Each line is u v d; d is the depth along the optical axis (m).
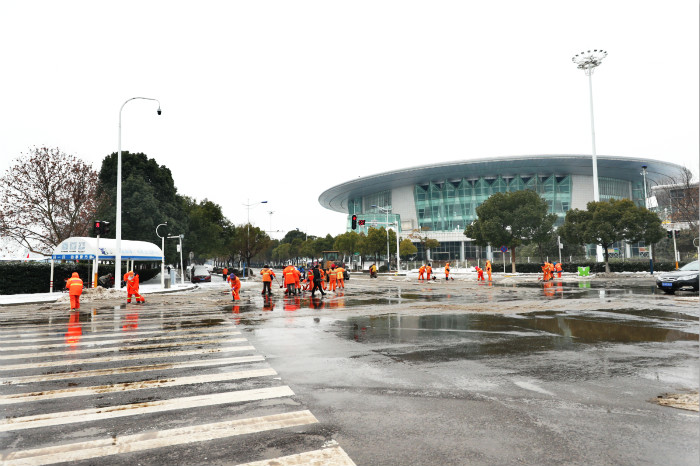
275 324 12.18
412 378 6.52
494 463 3.78
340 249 81.12
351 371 6.94
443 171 92.31
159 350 8.66
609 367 7.08
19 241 36.25
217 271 79.88
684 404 5.27
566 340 9.39
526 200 44.72
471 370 6.96
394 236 72.25
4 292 27.11
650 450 3.99
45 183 35.69
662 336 9.76
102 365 7.47
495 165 87.62
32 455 4.06
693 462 3.75
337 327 11.52
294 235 161.75
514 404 5.33
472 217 95.12
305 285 26.69
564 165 86.94
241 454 4.03
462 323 11.99
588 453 3.95
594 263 45.16
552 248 57.97
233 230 65.38
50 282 27.81
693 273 20.31
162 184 47.62
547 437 4.32
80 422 4.88
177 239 47.16
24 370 7.18
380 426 4.66
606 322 11.88
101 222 24.81
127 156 45.78
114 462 3.90
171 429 4.64
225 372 6.92
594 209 41.28
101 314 15.40
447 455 3.95
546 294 21.41
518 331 10.58
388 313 14.54
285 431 4.55
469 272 54.50
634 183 101.25
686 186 47.34
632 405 5.25
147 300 21.36
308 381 6.39
